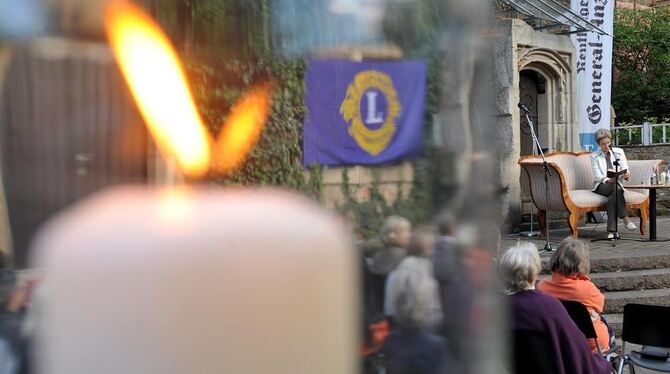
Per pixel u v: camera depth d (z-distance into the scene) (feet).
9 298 1.13
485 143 1.56
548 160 25.29
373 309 1.33
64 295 1.14
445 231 1.45
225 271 1.18
